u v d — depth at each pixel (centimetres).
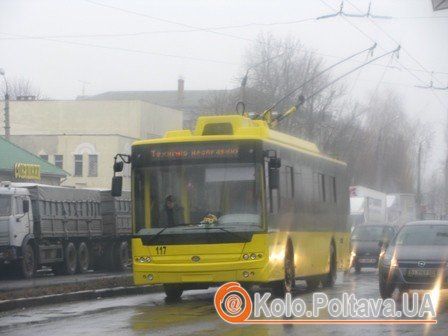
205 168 1898
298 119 5459
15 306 1900
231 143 1900
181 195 1894
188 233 1864
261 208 1866
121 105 7438
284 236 2012
